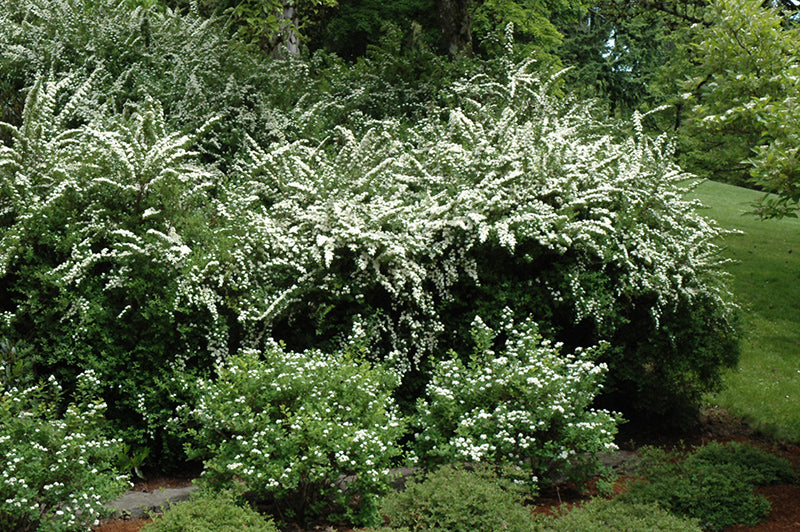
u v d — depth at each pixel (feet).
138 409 15.05
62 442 11.51
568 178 19.25
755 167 16.22
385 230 17.90
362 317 17.13
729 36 20.48
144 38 30.91
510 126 21.99
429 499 11.95
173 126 24.93
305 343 17.16
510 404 15.06
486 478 13.29
